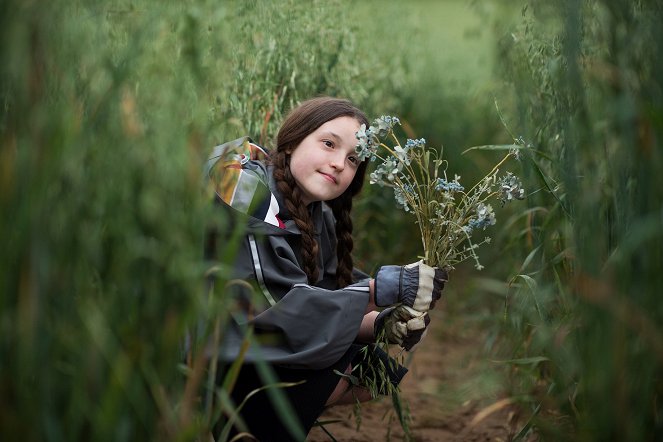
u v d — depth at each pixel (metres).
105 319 1.33
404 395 3.23
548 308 2.25
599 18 1.66
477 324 4.03
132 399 1.32
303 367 2.02
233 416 1.54
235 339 1.99
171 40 1.50
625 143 1.44
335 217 2.43
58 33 1.28
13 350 1.23
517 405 2.62
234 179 2.02
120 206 1.34
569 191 1.57
